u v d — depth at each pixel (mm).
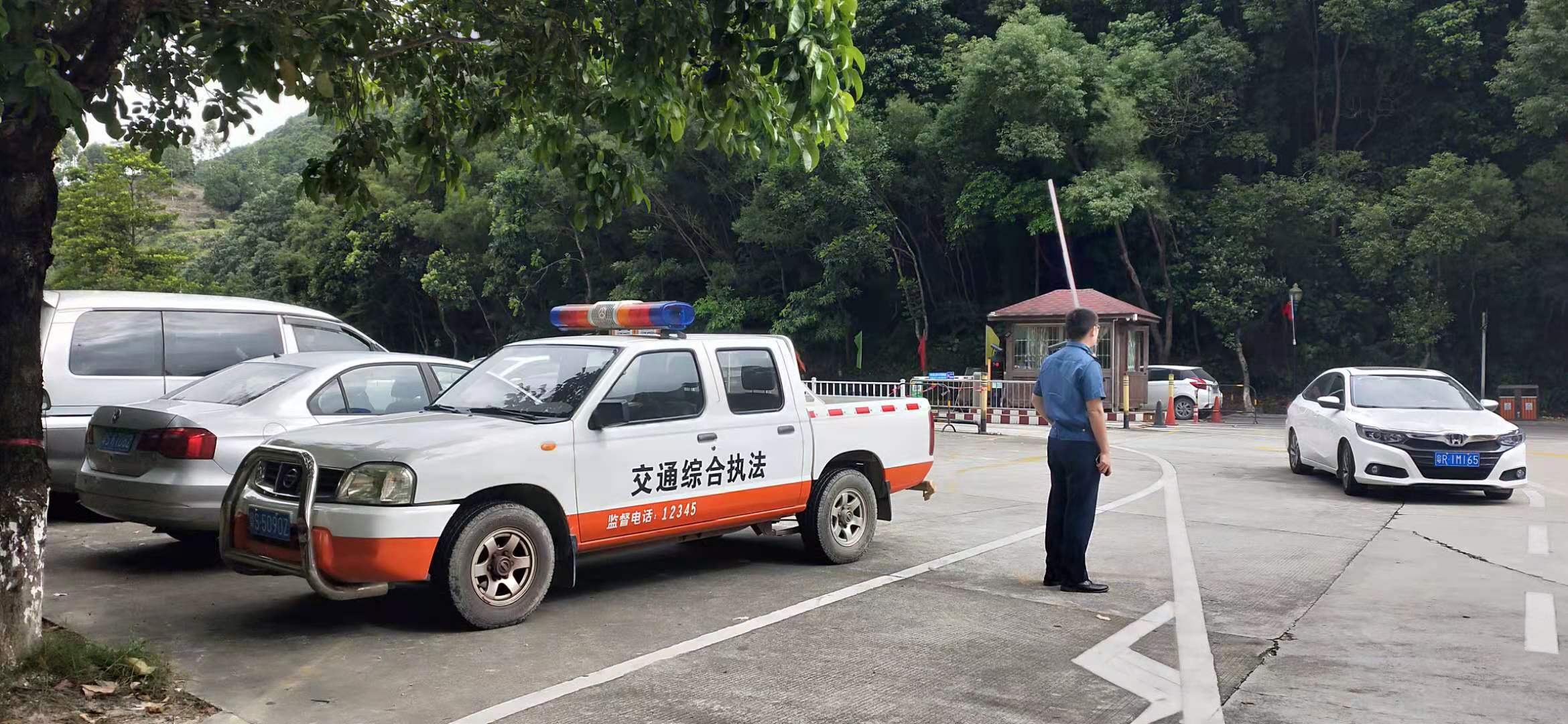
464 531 5480
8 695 4168
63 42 4520
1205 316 31594
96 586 6641
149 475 6855
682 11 5148
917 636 5570
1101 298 23766
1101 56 30344
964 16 37281
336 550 5207
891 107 32562
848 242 31234
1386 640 5531
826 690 4641
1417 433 10812
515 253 41312
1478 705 4465
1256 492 11672
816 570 7301
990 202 30812
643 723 4184
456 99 6727
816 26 5160
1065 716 4336
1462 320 31750
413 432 5660
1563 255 28672
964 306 35312
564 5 5648
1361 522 9547
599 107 5949
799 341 34094
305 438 5691
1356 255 29109
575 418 6020
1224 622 5898
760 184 34688
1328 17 30562
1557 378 31125
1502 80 28312
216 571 7125
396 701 4438
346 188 6535
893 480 7953
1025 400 23203
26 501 4516
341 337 9898
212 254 80250
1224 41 31172
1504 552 8102
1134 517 9812
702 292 39406
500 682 4719
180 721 4152
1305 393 13773
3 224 4457
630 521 6242
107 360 8477
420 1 6242
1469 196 28172
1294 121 34438
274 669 4891
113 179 34250
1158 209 29719
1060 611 6137
